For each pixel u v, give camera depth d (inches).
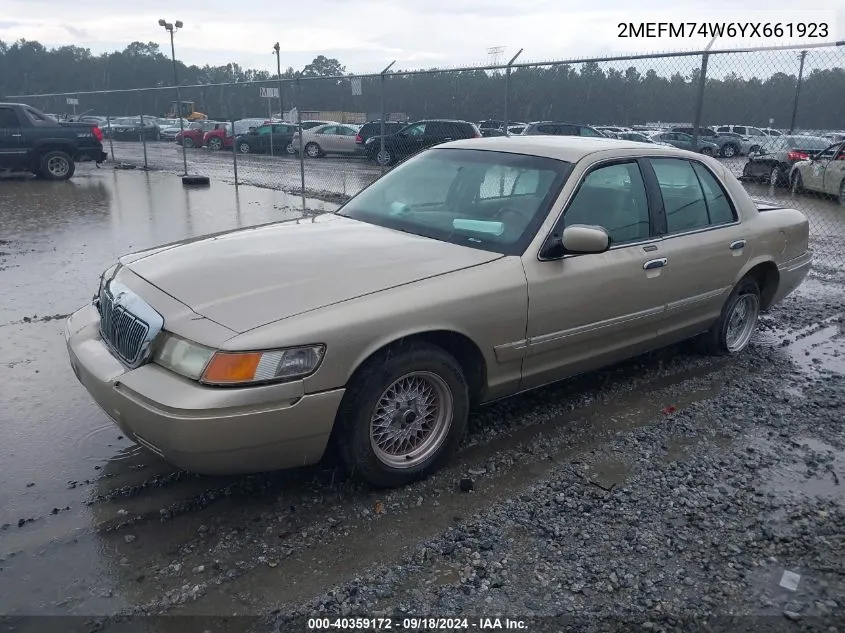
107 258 339.9
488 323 145.5
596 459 156.9
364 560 120.9
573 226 152.2
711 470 152.8
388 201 183.9
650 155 187.6
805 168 601.0
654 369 212.7
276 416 120.2
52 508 134.8
